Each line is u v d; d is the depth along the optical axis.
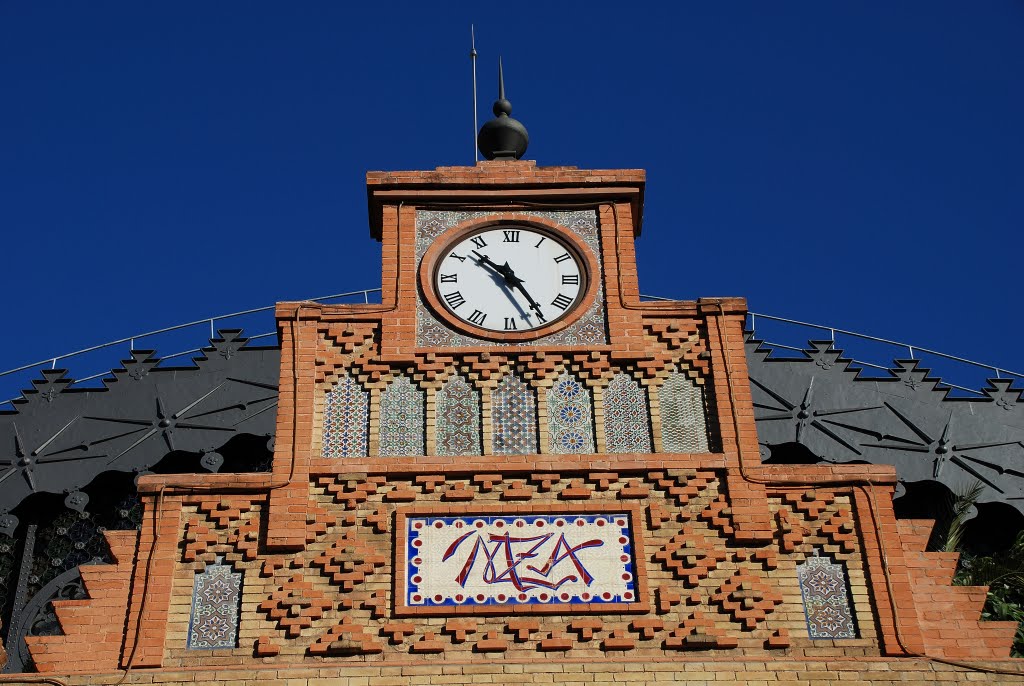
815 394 27.62
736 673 16.38
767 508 17.61
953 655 16.75
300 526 17.30
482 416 18.47
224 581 17.03
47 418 27.16
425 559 17.05
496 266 20.05
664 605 16.78
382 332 19.14
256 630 16.62
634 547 17.22
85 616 16.80
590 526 17.41
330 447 18.19
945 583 17.30
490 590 16.84
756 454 18.02
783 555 17.34
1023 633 23.00
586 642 16.55
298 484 17.62
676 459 17.91
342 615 16.73
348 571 16.98
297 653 16.45
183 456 27.12
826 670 16.47
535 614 16.70
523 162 21.08
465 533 17.27
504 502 17.50
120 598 16.95
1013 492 26.84
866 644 16.75
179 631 16.67
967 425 27.48
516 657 16.44
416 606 16.69
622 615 16.77
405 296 19.55
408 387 18.75
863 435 27.30
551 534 17.31
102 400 27.31
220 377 27.52
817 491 17.80
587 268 20.02
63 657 16.52
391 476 17.70
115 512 27.05
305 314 19.22
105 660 16.50
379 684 16.16
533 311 19.62
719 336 19.14
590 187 20.77
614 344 19.09
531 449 18.25
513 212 20.67
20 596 26.05
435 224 20.52
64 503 26.52
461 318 19.45
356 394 18.70
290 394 18.53
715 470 17.89
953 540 25.02
